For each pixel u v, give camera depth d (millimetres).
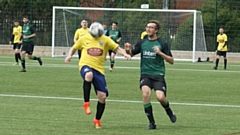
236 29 81188
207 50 81750
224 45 64562
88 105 22406
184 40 80188
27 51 52906
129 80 46031
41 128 22391
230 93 37812
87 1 92188
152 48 22906
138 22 82562
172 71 58969
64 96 33969
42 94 34781
